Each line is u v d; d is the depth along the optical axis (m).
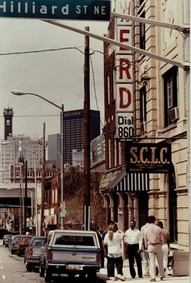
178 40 25.69
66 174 71.19
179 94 25.70
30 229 93.88
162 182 28.41
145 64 30.86
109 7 14.86
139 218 33.75
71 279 24.83
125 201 38.53
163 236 20.83
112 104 42.22
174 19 26.59
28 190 101.75
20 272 29.67
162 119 28.81
